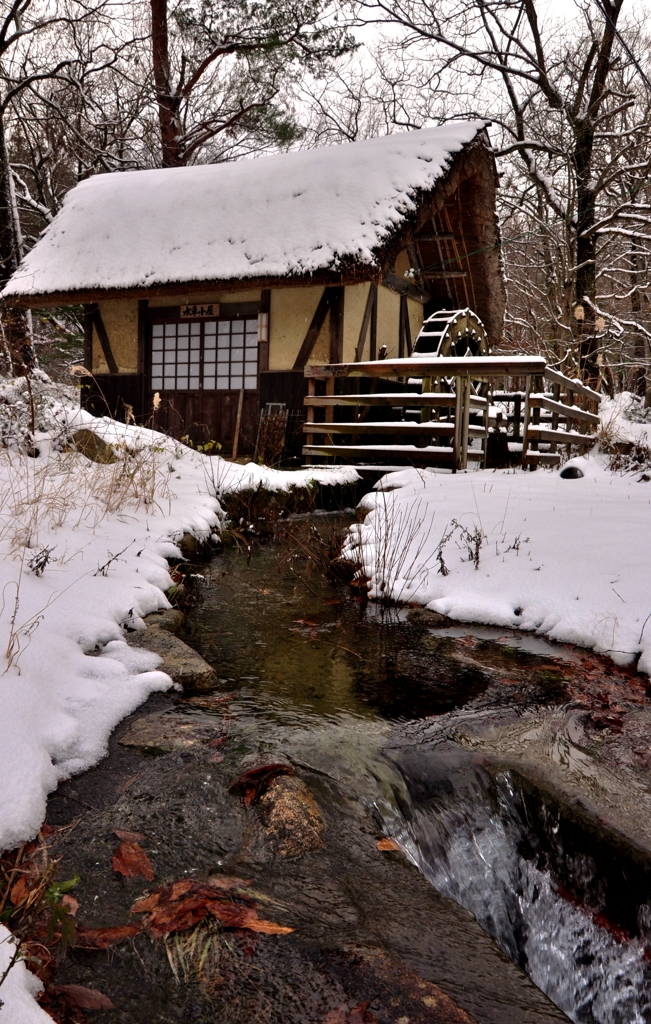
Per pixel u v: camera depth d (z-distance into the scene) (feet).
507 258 81.30
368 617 15.84
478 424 39.40
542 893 8.53
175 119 63.16
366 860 7.62
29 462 20.79
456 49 55.98
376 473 31.32
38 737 8.86
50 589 13.00
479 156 42.88
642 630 13.28
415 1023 5.50
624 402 41.01
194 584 17.81
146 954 6.11
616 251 75.41
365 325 40.68
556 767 9.49
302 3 56.18
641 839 7.94
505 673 12.64
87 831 7.71
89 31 60.44
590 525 18.19
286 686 11.91
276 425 35.83
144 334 42.68
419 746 9.93
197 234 39.65
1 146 47.55
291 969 6.00
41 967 5.85
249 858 7.48
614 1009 7.53
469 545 18.02
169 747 9.49
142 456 23.11
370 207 36.37
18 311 42.73
